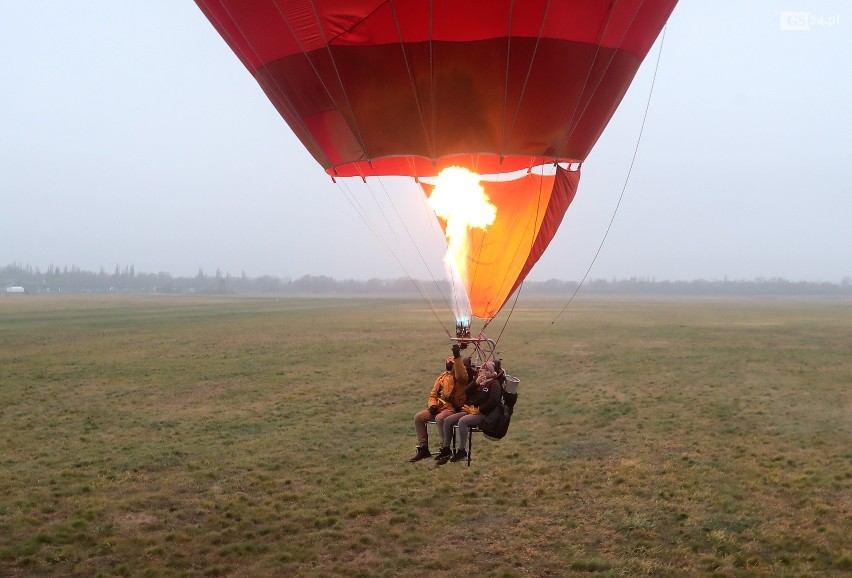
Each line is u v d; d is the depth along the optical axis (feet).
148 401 88.69
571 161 39.86
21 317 288.10
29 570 35.96
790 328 230.27
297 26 36.01
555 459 58.95
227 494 49.24
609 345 167.12
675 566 37.37
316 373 115.03
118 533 41.37
